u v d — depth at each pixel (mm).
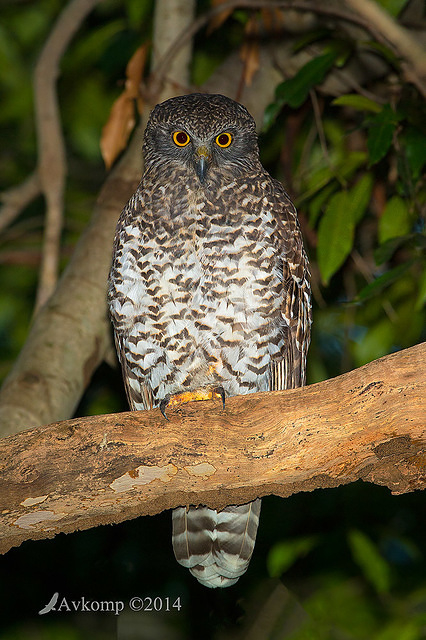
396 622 11344
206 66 13688
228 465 6918
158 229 8766
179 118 9266
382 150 9133
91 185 15242
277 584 11969
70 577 12664
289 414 6777
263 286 8633
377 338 12555
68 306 9867
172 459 6867
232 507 8719
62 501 6930
